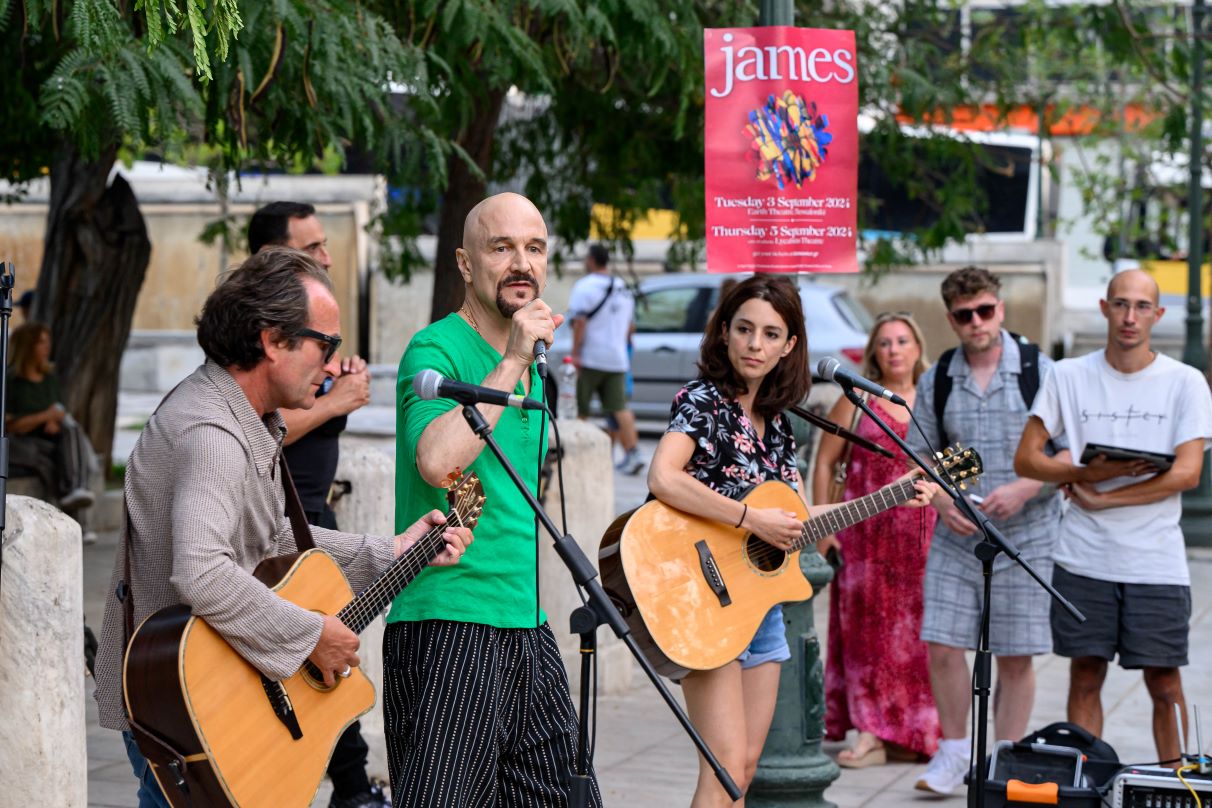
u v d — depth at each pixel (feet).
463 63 27.14
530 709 15.78
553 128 40.04
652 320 74.69
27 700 15.72
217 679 14.12
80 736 16.35
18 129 31.78
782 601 18.62
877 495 19.20
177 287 93.86
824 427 19.61
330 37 22.30
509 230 15.76
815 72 21.29
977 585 23.98
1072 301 92.12
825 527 19.03
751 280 18.70
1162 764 19.10
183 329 94.12
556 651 16.21
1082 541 22.84
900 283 84.12
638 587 18.01
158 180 93.56
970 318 24.02
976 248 84.74
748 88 21.21
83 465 43.98
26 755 15.72
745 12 29.81
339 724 15.02
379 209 46.85
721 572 18.37
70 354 48.42
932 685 24.45
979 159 39.58
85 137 21.72
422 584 15.48
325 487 19.88
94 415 49.01
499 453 14.78
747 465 18.69
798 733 21.56
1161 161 58.90
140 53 20.52
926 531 26.27
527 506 15.90
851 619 26.66
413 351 15.89
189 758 14.07
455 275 35.76
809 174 21.29
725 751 18.08
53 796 15.89
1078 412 23.06
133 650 14.11
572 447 28.96
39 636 15.79
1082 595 22.80
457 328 16.05
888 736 26.32
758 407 19.06
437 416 15.23
